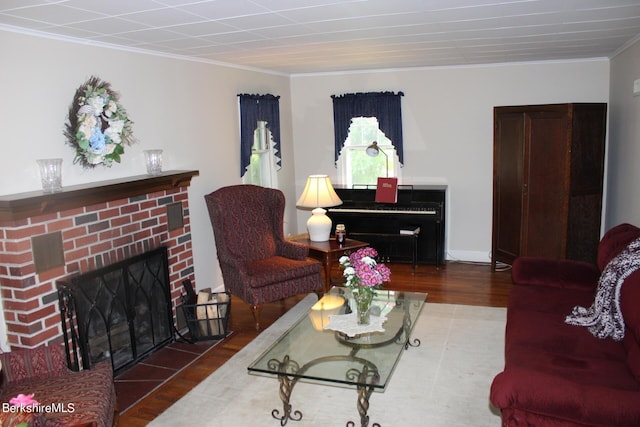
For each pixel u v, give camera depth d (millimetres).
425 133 5652
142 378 3225
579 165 4570
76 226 2996
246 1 2443
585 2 2672
